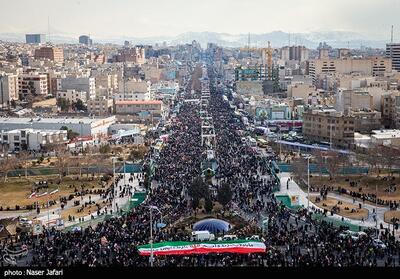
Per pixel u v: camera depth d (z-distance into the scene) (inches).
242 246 5492.1
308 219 6963.6
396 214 7455.7
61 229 6658.5
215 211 7460.6
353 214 7539.4
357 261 5211.6
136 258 5265.8
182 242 5615.2
